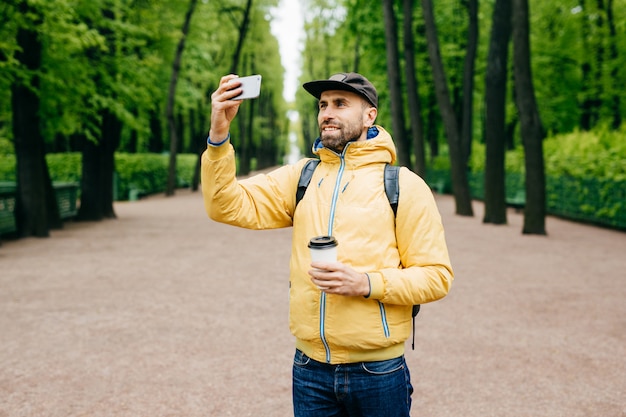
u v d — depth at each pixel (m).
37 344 5.18
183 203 24.28
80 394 4.06
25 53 12.42
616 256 10.38
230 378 4.37
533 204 13.35
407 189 2.01
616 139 15.40
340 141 2.05
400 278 1.88
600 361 4.80
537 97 28.45
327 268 1.81
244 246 11.77
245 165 45.84
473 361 4.81
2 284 7.84
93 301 6.84
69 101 13.87
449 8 26.14
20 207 12.97
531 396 4.07
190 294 7.24
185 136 49.88
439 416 3.75
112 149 17.50
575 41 27.03
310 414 2.05
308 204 2.07
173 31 18.91
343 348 1.97
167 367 4.61
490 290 7.55
